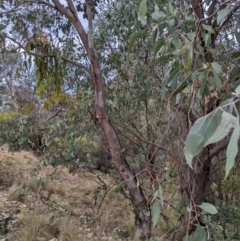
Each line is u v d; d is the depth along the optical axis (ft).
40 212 14.84
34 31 9.87
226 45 7.27
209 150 8.63
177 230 7.97
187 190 7.95
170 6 5.21
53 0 8.83
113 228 13.80
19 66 10.07
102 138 12.90
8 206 15.12
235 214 10.19
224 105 2.97
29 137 14.34
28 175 18.53
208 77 4.95
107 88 10.66
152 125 9.80
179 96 5.99
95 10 10.36
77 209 15.58
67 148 12.09
